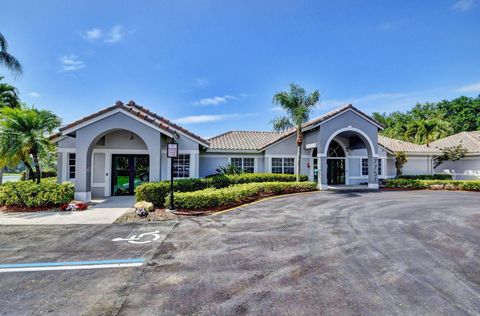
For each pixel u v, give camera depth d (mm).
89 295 4086
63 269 5074
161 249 6238
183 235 7402
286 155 20375
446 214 10328
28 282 4527
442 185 19703
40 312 3611
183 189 12531
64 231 7762
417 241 6891
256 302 3869
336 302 3867
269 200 13898
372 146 19109
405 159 22094
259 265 5285
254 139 22469
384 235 7434
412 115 55875
